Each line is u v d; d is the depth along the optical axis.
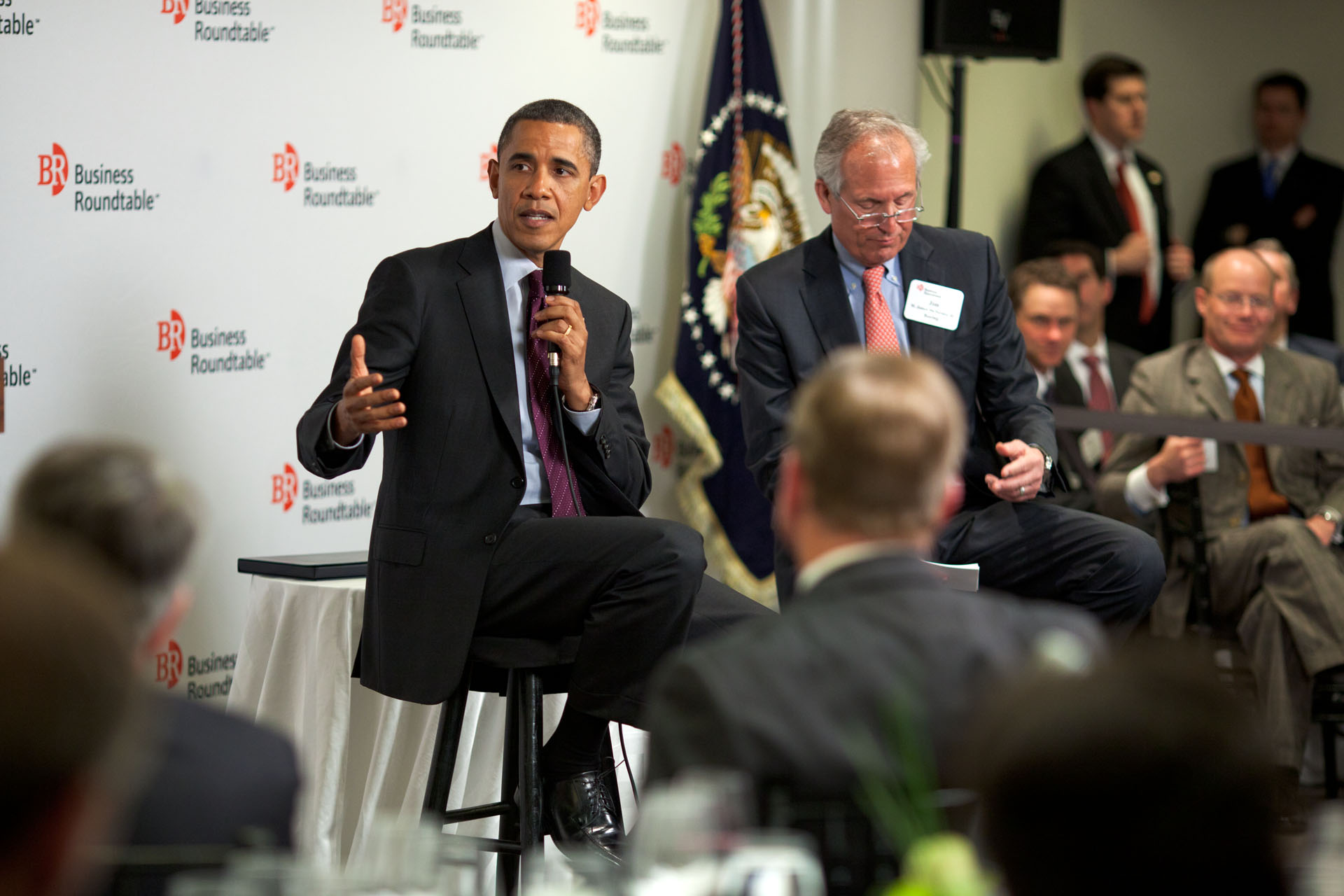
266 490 10.38
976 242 8.91
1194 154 20.00
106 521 3.79
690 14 13.50
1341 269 20.03
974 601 4.09
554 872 7.73
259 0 10.09
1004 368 8.84
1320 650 10.95
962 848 3.12
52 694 2.21
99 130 9.19
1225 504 11.82
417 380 7.39
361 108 10.88
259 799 4.02
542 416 7.56
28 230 8.84
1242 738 2.40
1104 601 8.22
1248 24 20.03
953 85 15.61
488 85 11.80
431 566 7.19
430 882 3.49
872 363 4.13
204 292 9.87
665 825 3.21
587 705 6.99
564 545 7.11
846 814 3.65
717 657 3.86
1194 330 19.84
